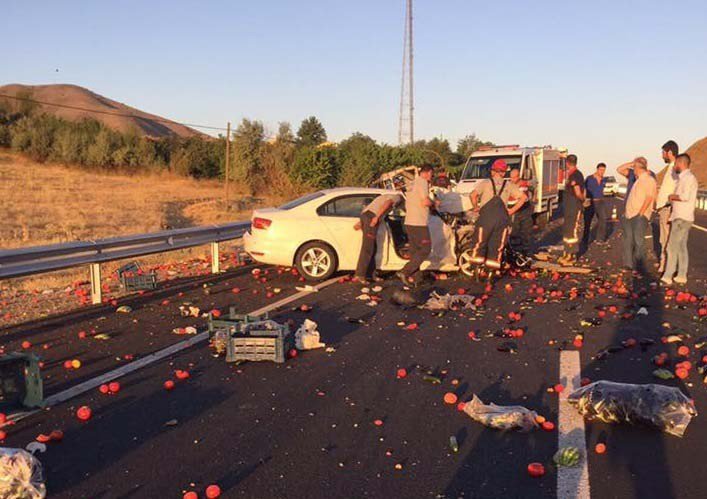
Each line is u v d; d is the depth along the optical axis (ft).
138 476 14.15
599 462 14.56
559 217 92.73
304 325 24.16
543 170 73.51
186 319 28.71
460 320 28.14
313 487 13.57
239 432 16.42
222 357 22.89
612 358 22.30
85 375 21.04
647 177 39.09
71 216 90.79
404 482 13.76
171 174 204.23
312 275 37.70
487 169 69.62
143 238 35.96
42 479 13.46
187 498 12.81
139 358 22.90
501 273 39.88
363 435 16.17
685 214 35.37
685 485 13.48
